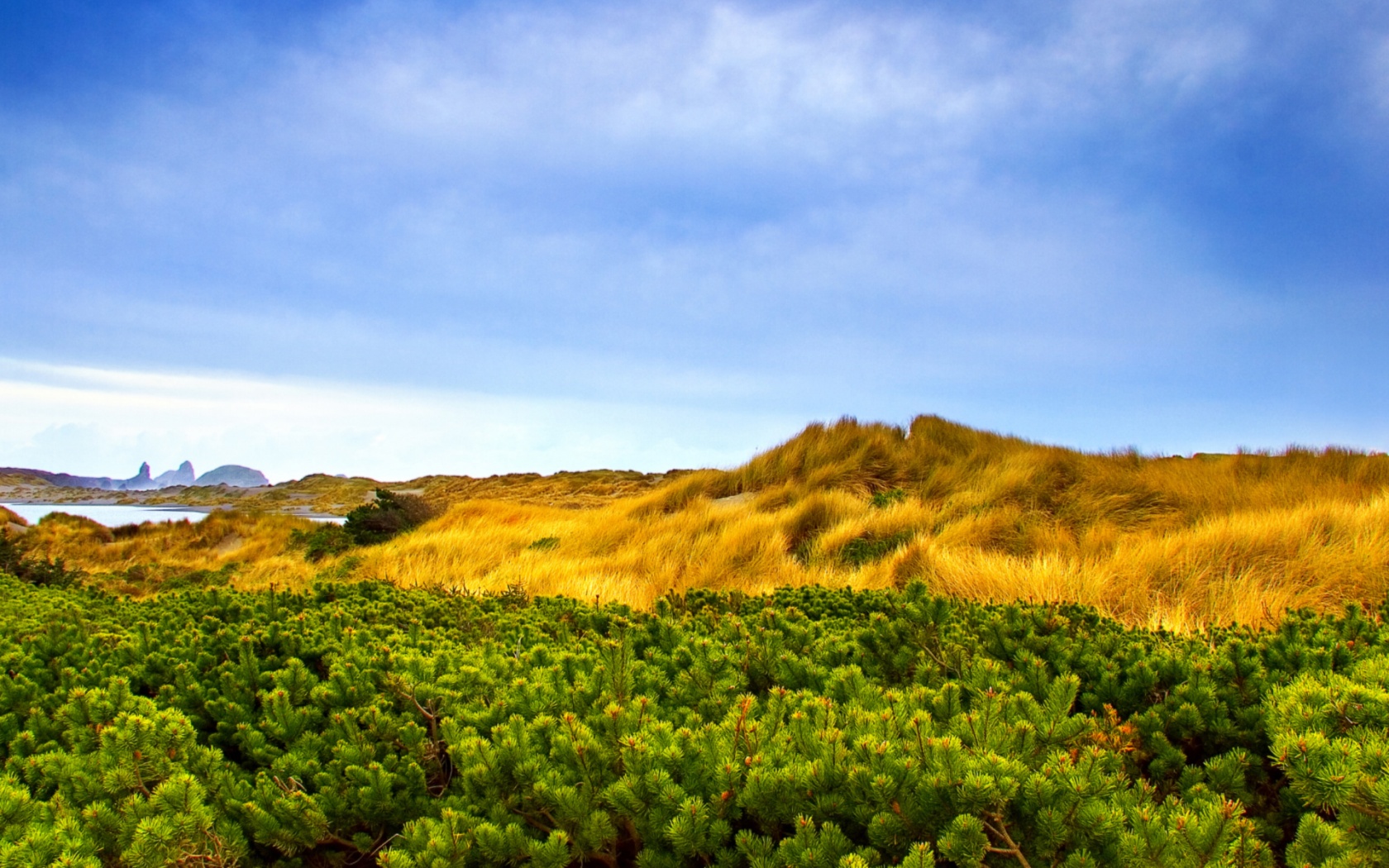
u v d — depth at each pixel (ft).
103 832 7.30
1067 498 36.32
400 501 60.54
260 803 8.10
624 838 8.35
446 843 6.81
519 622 15.28
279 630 12.67
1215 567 22.07
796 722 7.69
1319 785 5.99
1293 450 40.40
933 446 47.55
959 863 5.97
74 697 9.70
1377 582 19.79
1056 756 6.82
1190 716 8.52
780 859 6.36
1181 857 5.75
